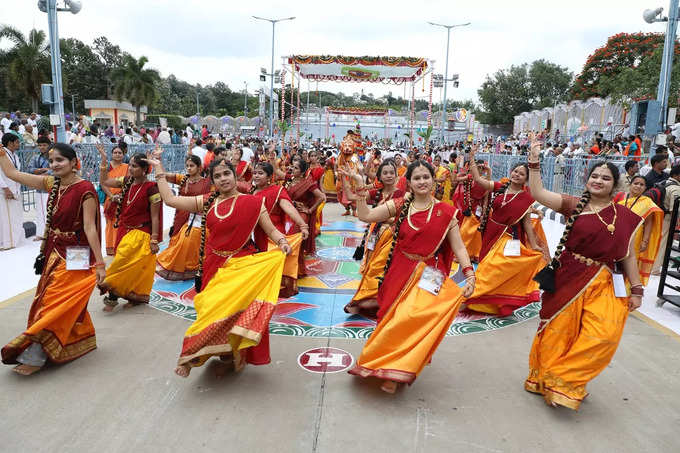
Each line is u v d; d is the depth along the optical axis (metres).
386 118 47.41
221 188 3.67
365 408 3.35
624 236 3.22
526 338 4.69
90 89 56.81
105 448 2.85
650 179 7.34
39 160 8.52
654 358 4.27
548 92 55.88
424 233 3.53
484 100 57.94
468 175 7.28
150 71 43.25
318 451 2.87
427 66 20.08
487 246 5.31
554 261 3.38
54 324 3.68
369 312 5.18
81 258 3.70
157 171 3.99
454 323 5.06
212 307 3.32
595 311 3.23
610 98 24.64
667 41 11.28
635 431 3.18
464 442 3.01
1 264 6.61
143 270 5.09
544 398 3.54
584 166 12.38
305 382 3.69
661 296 5.62
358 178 3.76
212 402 3.37
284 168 11.49
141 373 3.75
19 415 3.15
